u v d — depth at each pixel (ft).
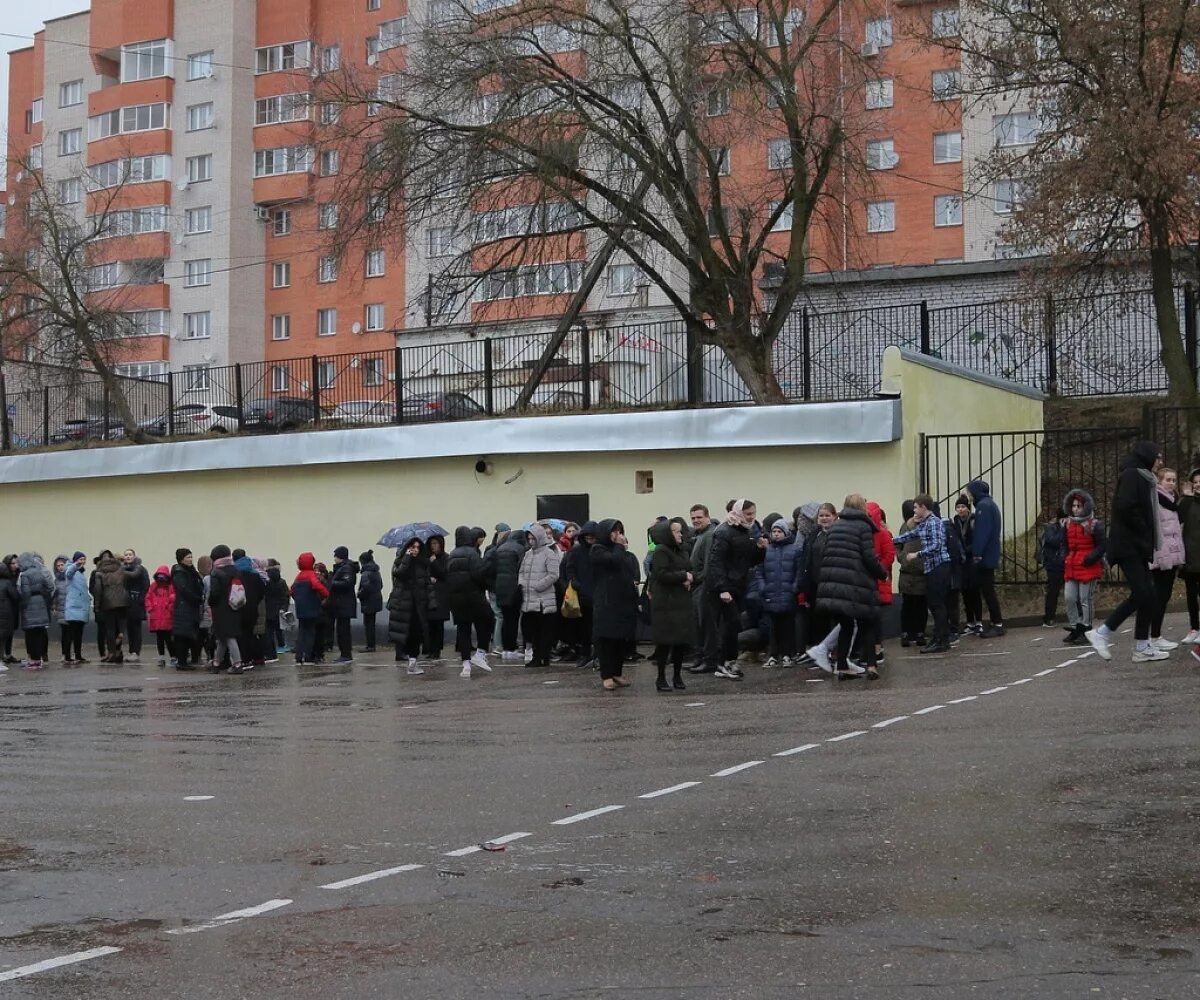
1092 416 84.53
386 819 27.73
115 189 146.20
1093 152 77.97
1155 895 20.36
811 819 25.98
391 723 43.47
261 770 34.63
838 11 88.84
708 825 25.89
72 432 102.22
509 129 82.33
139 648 78.79
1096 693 39.63
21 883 23.53
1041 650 52.44
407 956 18.67
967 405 73.31
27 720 48.39
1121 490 45.37
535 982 17.43
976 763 30.50
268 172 207.21
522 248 87.15
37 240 126.21
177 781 33.42
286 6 205.77
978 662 50.55
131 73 213.05
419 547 62.59
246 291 208.85
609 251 86.17
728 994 16.76
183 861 24.73
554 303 96.37
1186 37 78.07
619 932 19.43
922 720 37.24
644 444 73.20
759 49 81.20
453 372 82.38
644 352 77.30
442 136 84.12
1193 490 48.01
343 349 201.87
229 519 90.17
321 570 74.23
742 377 75.56
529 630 61.93
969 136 167.32
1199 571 47.70
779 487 69.62
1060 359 86.74
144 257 195.11
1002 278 99.25
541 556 61.05
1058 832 24.13
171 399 95.55
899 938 18.67
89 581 86.79
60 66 227.61
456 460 80.59
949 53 101.09
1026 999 16.31
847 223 90.48
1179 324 85.40
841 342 76.07
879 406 66.18
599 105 82.69
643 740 36.73
